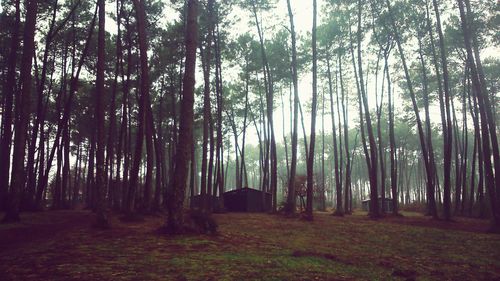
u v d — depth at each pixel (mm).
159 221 17469
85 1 28031
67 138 35906
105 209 13594
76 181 48906
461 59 30375
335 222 20906
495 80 33531
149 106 21516
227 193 39719
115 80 26984
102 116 13992
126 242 9484
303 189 42656
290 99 40031
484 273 7750
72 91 26031
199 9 27125
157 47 28844
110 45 30047
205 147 24578
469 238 14188
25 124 16844
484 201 32156
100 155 13742
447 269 8031
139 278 5562
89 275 5750
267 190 42688
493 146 18438
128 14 25844
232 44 32375
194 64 12031
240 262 7090
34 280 5469
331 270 6895
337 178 32969
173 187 11336
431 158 32375
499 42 26031
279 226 17344
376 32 30109
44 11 26672
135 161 17641
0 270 6250
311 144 22625
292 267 6879
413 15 27172
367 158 29344
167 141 46656
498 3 24047
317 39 32406
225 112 43531
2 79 31484
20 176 16688
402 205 57062
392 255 9742
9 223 15742
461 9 19562
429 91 35531
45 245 9234
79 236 10938
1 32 27203
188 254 7793
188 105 11680
